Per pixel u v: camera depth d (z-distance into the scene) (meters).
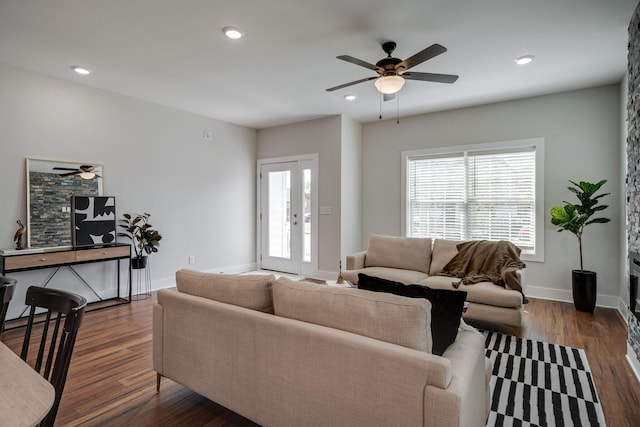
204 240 5.60
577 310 4.02
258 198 6.47
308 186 5.88
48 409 0.85
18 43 3.09
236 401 1.87
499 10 2.57
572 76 3.89
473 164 5.05
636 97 2.56
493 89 4.30
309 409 1.60
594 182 4.27
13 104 3.62
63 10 2.56
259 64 3.55
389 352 1.38
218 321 1.93
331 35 2.95
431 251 4.29
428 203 5.44
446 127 5.24
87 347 2.97
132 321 3.62
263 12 2.60
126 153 4.58
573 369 2.61
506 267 3.60
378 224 5.88
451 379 1.33
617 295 4.14
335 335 1.52
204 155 5.57
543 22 2.74
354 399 1.47
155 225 4.93
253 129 6.45
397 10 2.57
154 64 3.55
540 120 4.56
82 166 4.15
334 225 5.55
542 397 2.24
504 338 3.22
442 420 1.26
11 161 3.62
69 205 4.03
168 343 2.19
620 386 2.37
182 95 4.56
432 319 1.62
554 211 4.12
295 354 1.64
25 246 3.68
